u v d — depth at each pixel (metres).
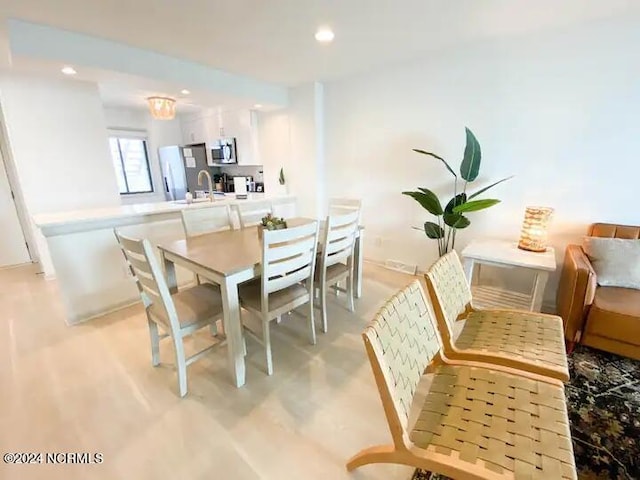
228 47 2.70
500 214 2.90
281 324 2.53
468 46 2.78
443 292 1.51
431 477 1.28
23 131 3.19
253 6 1.98
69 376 1.90
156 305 1.79
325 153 4.21
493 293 2.82
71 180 3.51
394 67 3.31
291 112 4.31
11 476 1.29
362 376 1.91
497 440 0.97
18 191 3.97
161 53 2.84
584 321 1.98
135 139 6.39
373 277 3.50
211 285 2.16
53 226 2.37
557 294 2.58
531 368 1.28
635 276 2.03
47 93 3.26
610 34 2.22
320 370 1.97
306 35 2.46
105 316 2.68
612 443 1.43
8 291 3.22
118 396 1.74
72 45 2.37
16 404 1.68
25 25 2.17
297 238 1.90
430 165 3.28
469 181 2.77
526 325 1.57
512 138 2.73
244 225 2.90
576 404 1.66
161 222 3.01
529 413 1.05
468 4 2.00
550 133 2.56
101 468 1.33
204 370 1.97
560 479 0.84
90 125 3.55
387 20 2.22
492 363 1.34
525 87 2.60
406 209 3.57
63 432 1.51
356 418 1.59
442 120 3.10
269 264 1.77
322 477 1.29
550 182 2.62
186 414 1.62
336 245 2.32
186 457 1.38
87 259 2.59
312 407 1.67
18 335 2.37
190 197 3.58
